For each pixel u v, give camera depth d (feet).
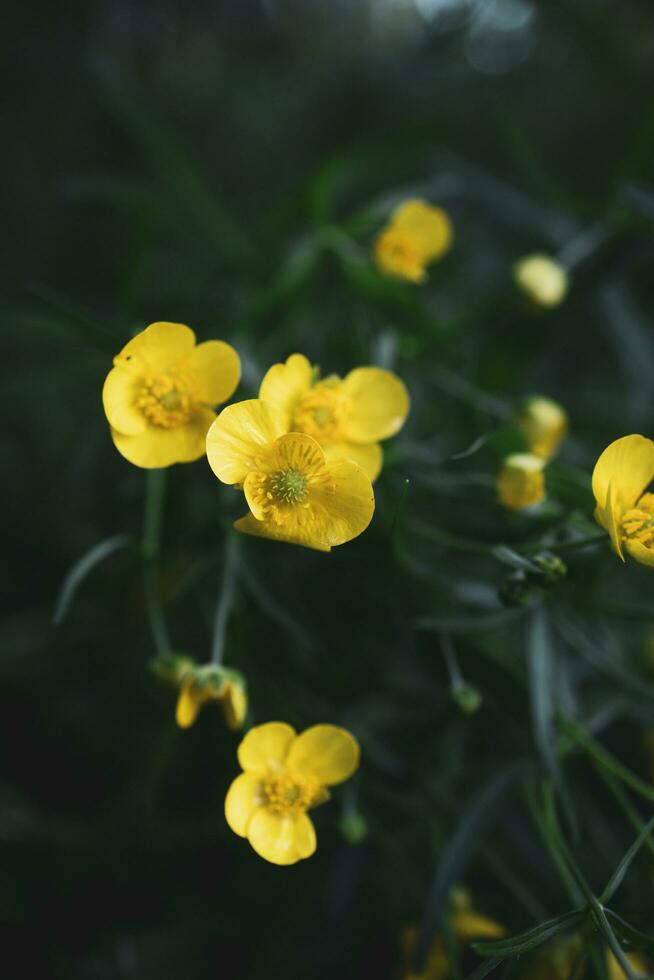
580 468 1.24
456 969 1.04
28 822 1.23
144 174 1.68
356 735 1.13
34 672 1.32
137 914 1.21
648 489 1.16
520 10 2.14
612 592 1.30
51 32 1.78
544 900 1.13
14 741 1.30
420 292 1.40
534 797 1.08
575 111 1.93
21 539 1.31
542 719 1.06
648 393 1.33
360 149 1.26
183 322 1.26
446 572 1.16
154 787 1.20
